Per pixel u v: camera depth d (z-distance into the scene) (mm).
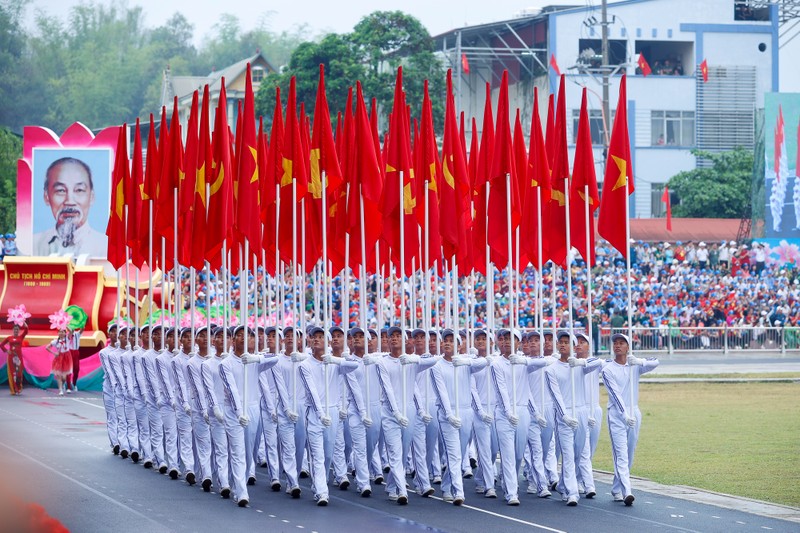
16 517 14211
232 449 19922
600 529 17531
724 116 79312
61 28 106000
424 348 22672
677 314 61312
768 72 80062
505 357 21328
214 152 23703
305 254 24500
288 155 23516
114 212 28109
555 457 21688
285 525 17594
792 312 62219
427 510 19328
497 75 80562
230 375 20312
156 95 109375
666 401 38000
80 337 42594
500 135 22797
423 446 21031
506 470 20312
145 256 26969
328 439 20750
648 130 78625
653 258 67125
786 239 65062
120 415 25953
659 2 78375
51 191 50188
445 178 23625
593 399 20859
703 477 23359
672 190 79125
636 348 56594
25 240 50219
